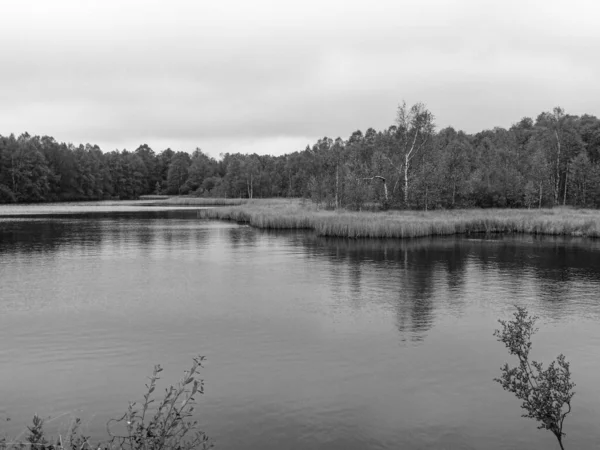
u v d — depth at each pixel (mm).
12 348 13617
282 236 42188
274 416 9672
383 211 56844
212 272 25062
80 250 33250
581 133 95250
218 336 14664
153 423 6367
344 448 8539
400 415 9750
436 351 13367
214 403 10234
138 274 24547
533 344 14008
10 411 9945
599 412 9867
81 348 13609
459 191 62594
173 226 52312
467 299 19266
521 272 24953
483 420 9570
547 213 56688
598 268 26125
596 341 14258
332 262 28172
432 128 59312
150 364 12438
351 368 12141
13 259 29344
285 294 20141
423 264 27438
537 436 8992
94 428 9156
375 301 18938
